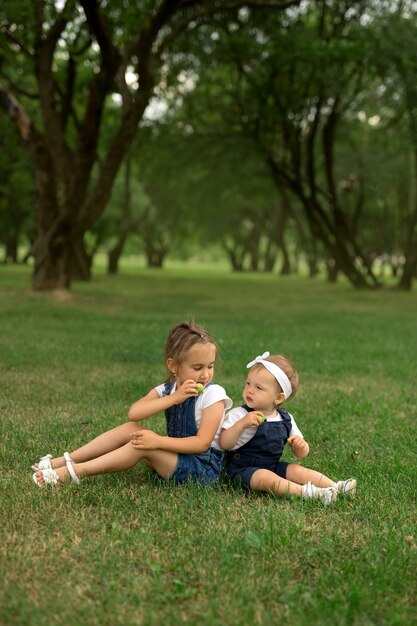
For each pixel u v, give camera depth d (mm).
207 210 44188
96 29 15625
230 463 3898
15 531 3096
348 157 30844
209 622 2357
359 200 31984
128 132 16578
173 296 21109
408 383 7426
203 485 3680
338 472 4148
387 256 45906
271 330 12047
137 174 37000
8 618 2373
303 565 2846
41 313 13297
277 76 22594
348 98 25031
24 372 7227
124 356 8398
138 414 3607
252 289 27672
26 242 55031
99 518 3303
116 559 2801
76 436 4672
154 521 3219
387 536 3129
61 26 16547
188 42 20938
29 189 33031
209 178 32531
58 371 7340
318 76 21219
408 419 5684
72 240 17688
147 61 16156
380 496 3701
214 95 24797
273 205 51875
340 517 3381
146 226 52344
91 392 6277
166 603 2498
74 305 15555
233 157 26453
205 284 30688
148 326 11930
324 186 35562
